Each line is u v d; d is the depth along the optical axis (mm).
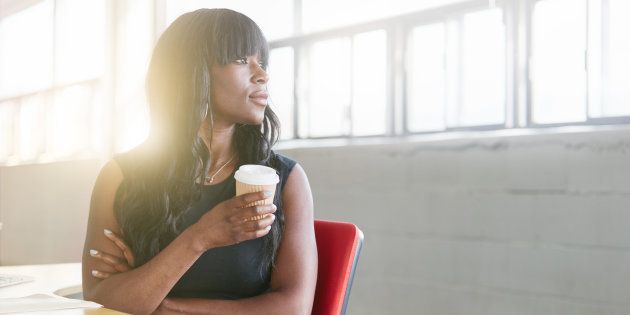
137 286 980
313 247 1140
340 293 1091
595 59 2781
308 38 3840
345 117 3678
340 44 3701
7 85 6398
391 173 3242
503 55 3049
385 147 3264
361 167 3361
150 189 1119
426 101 3338
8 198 6148
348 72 3666
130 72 4812
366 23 3551
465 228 2982
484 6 3096
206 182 1146
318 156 3551
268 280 1153
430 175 3102
